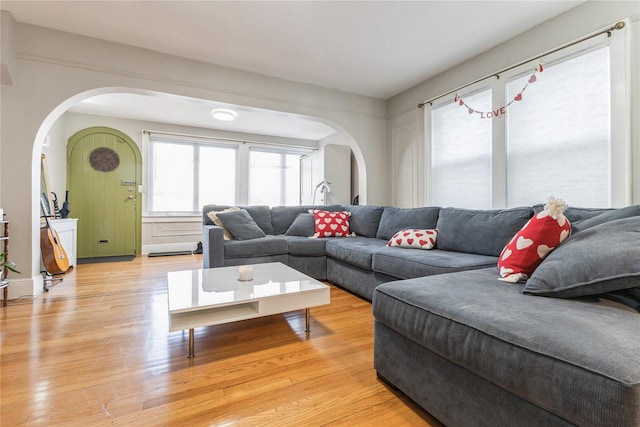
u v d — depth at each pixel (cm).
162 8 230
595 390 66
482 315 97
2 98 244
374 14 235
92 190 477
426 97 360
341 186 505
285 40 274
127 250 500
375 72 340
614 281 98
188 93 309
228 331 194
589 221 147
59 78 261
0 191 244
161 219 523
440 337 104
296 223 371
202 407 119
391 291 130
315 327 201
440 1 220
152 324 203
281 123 525
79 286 298
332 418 114
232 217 330
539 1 218
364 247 267
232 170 583
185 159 546
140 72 289
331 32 261
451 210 260
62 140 448
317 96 378
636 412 61
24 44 249
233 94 330
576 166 220
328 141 614
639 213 129
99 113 470
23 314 218
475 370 92
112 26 255
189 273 225
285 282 200
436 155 345
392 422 112
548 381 74
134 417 113
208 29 258
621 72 196
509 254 146
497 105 275
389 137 421
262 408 119
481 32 259
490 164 284
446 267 187
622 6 198
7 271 249
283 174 629
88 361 153
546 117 239
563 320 89
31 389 129
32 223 256
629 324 86
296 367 150
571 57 223
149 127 514
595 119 210
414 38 269
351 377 142
